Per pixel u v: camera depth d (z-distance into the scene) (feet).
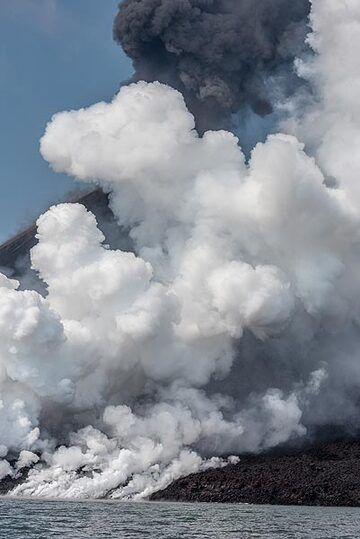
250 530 540.52
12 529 508.12
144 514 632.38
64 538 472.85
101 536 490.08
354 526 578.66
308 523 591.37
